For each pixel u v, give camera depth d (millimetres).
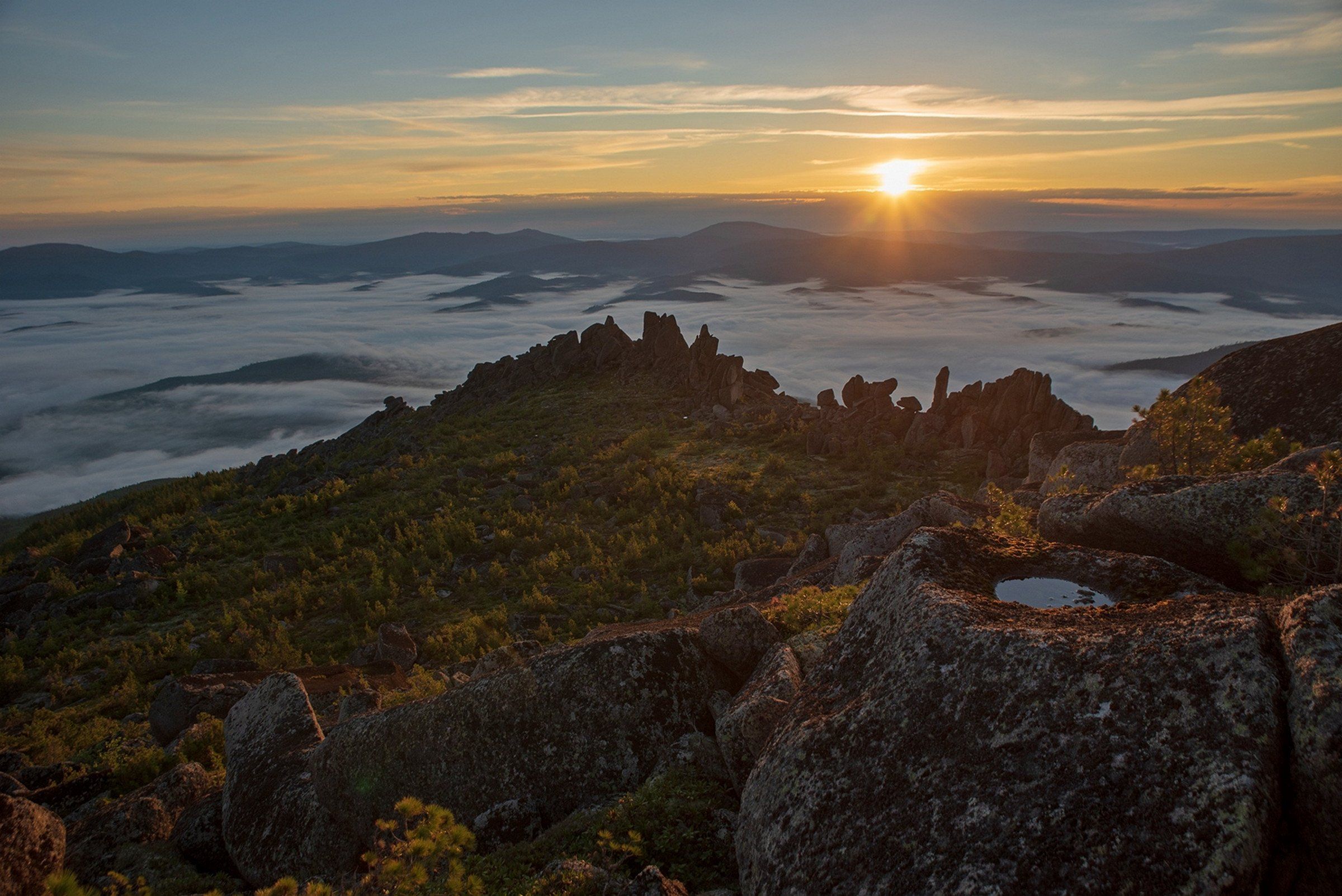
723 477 39438
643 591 28422
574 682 8062
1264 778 3830
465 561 34000
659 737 7875
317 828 8375
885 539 16234
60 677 26969
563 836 6789
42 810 6938
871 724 5316
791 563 25016
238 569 36406
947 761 4750
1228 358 14242
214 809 9547
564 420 56312
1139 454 13578
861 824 4781
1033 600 6367
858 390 48375
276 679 10602
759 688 7320
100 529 49250
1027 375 38844
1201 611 4988
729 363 55750
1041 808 4211
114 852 9281
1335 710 3848
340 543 37344
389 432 69500
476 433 56094
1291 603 4641
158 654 28484
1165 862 3758
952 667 5234
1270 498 6973
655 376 62938
